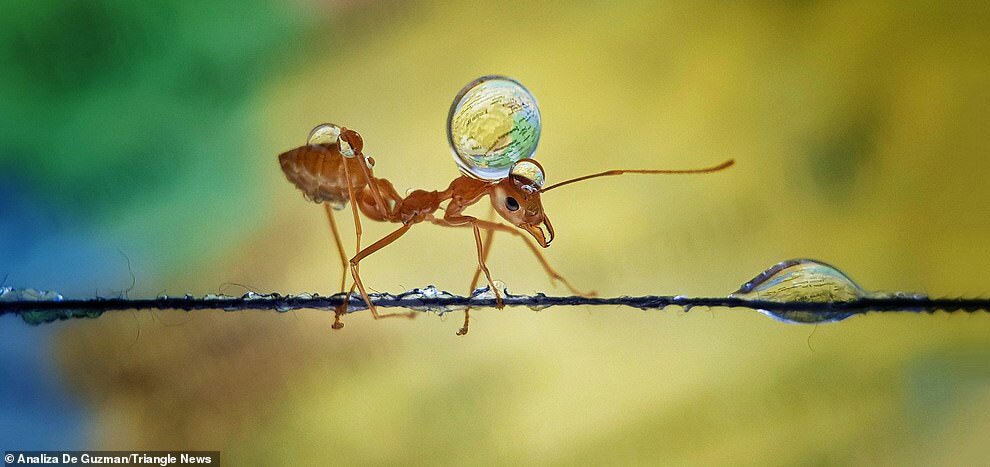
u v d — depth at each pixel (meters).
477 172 0.05
